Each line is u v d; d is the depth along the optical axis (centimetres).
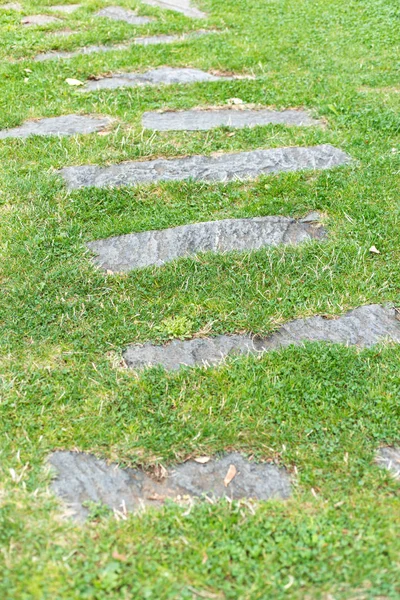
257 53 720
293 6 903
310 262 406
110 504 265
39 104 601
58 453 285
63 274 391
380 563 242
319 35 782
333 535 251
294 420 303
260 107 602
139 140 534
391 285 390
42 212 445
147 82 655
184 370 328
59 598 229
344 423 301
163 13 868
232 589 234
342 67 685
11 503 259
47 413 303
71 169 496
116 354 340
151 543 248
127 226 432
